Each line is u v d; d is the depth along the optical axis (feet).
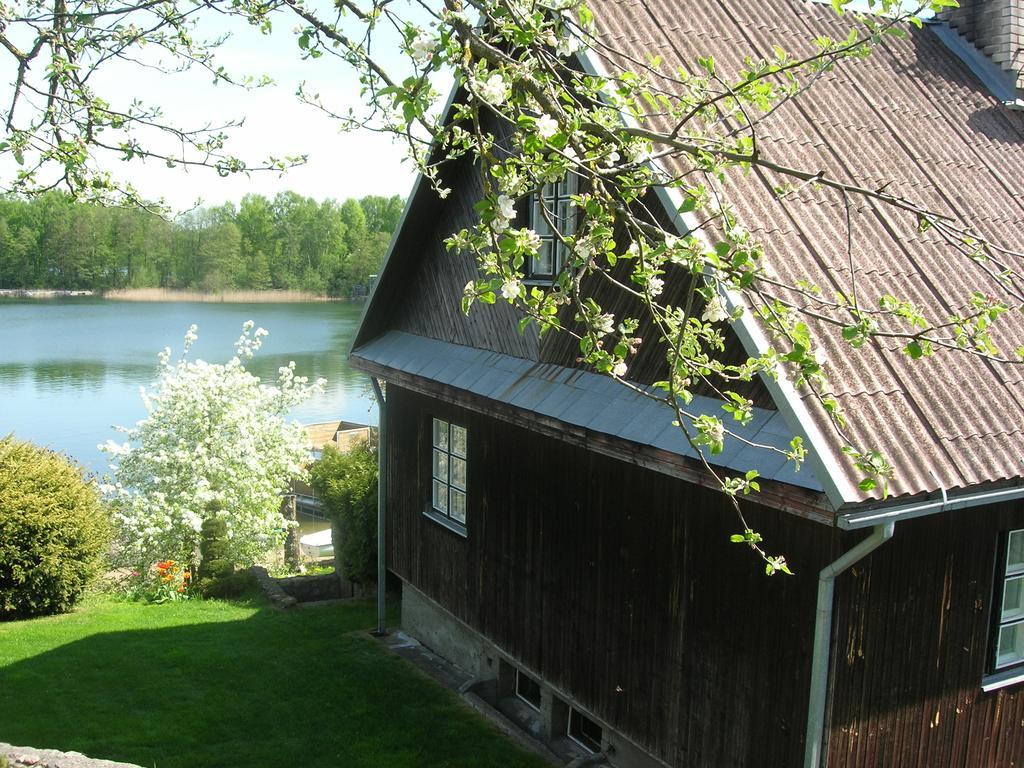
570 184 25.98
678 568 22.21
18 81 17.85
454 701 31.83
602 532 24.84
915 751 20.24
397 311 36.37
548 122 12.82
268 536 56.70
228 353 165.99
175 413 55.88
